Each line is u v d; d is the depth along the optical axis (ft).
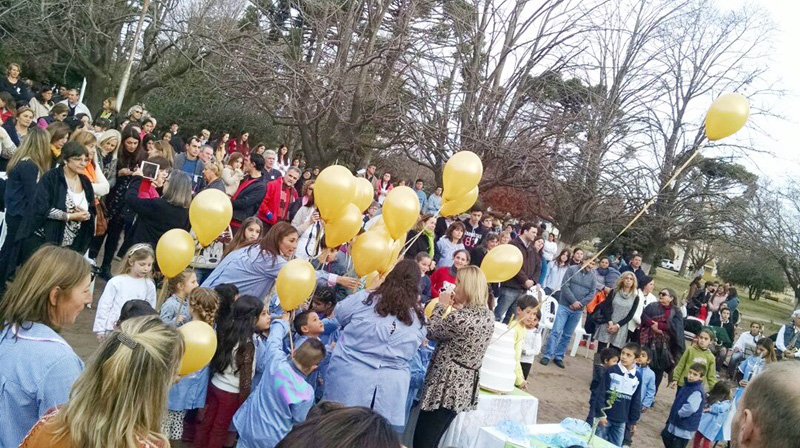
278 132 74.64
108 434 6.45
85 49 55.21
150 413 6.74
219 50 46.78
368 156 59.57
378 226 17.75
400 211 15.84
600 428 21.58
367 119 49.34
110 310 15.96
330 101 46.50
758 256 85.15
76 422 6.51
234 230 25.05
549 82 63.87
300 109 46.03
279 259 16.60
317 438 5.13
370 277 17.75
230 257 16.92
